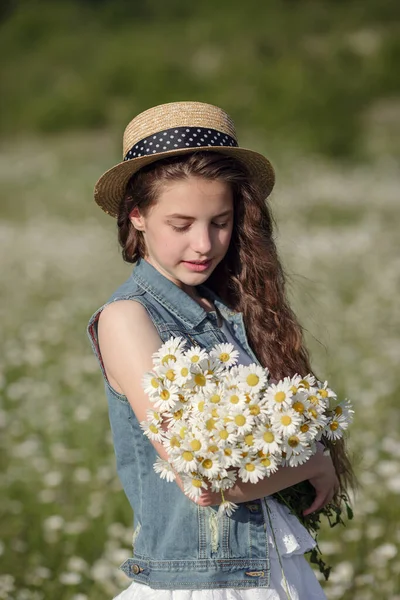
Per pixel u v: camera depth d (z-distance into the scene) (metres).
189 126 2.77
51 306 11.84
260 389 2.47
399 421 7.29
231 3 59.19
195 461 2.39
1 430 7.23
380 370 8.66
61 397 8.00
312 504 2.88
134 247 2.94
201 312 2.89
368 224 17.78
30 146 36.62
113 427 2.84
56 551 5.15
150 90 38.59
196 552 2.65
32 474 6.27
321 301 11.45
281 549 2.72
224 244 2.78
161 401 2.46
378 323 10.73
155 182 2.71
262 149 27.39
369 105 39.91
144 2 65.12
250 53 44.03
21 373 8.91
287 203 20.12
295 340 3.13
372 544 5.14
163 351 2.52
